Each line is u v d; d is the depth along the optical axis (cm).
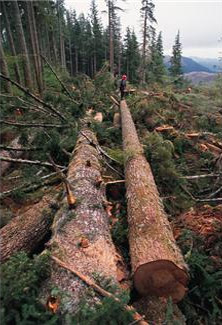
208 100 1219
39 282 316
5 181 708
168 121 1046
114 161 734
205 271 389
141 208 450
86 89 1455
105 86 1580
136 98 1228
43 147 762
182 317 335
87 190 498
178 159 812
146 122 1042
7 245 411
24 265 312
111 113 1199
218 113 1158
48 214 471
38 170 731
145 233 394
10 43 2008
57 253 349
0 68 1320
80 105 1078
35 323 272
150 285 349
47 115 1006
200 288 387
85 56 5009
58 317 277
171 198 616
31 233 438
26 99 1170
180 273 341
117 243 446
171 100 1193
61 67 2839
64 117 969
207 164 801
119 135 965
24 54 1614
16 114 1053
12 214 554
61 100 1152
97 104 1242
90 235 392
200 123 1042
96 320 268
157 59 3556
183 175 743
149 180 560
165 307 332
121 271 368
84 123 933
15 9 1567
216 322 360
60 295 293
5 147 746
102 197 518
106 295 297
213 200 616
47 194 599
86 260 346
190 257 403
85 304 281
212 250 443
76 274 317
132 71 4403
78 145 727
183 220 511
